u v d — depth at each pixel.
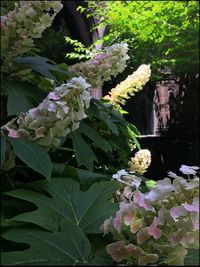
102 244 1.14
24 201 1.20
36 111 1.20
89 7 7.31
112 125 1.79
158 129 10.08
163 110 9.93
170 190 1.05
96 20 8.38
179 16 6.68
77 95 1.18
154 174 8.46
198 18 6.66
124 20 6.71
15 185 1.24
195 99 8.74
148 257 0.96
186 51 6.83
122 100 2.24
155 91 10.01
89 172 1.42
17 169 1.32
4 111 1.67
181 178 1.07
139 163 1.89
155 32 6.73
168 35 6.74
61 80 1.82
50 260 0.93
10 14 1.49
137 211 1.04
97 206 1.21
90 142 1.86
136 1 6.76
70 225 1.06
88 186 1.37
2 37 1.48
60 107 1.16
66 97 1.18
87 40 8.55
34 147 1.17
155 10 6.57
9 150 1.19
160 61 6.98
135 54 6.84
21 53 1.56
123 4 6.70
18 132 1.18
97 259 0.97
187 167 1.11
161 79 8.54
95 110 1.76
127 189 1.29
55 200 1.18
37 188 1.23
